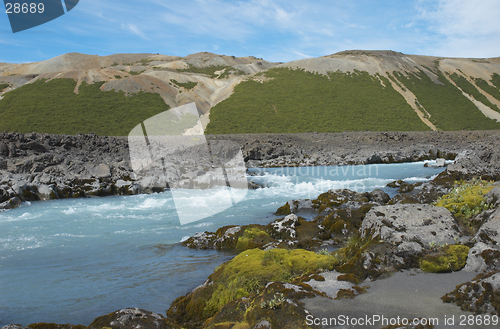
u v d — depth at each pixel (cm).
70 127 6506
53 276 748
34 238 1044
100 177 1931
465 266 499
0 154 2127
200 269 789
